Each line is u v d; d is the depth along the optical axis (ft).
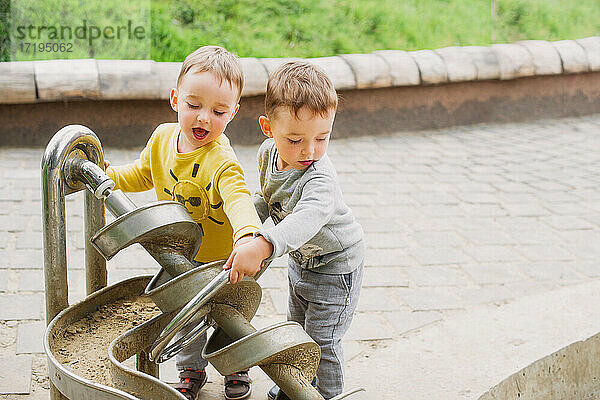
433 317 9.91
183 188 6.67
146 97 17.35
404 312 10.03
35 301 9.80
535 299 9.66
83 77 16.98
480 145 19.35
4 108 16.84
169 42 20.94
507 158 18.16
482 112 21.62
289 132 5.98
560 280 11.31
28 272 10.69
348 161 17.51
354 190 15.38
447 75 20.57
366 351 8.94
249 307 5.16
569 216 14.24
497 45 21.95
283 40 22.22
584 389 8.61
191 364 7.58
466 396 7.32
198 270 4.83
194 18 22.07
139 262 11.29
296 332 4.50
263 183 6.82
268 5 23.35
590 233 13.38
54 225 5.36
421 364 7.93
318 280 6.93
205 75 6.22
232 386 7.68
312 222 5.83
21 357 8.39
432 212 14.25
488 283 11.10
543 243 12.83
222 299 4.93
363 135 20.02
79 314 5.46
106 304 5.65
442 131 20.76
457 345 8.36
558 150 18.99
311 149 6.07
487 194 15.42
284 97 5.90
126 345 5.00
